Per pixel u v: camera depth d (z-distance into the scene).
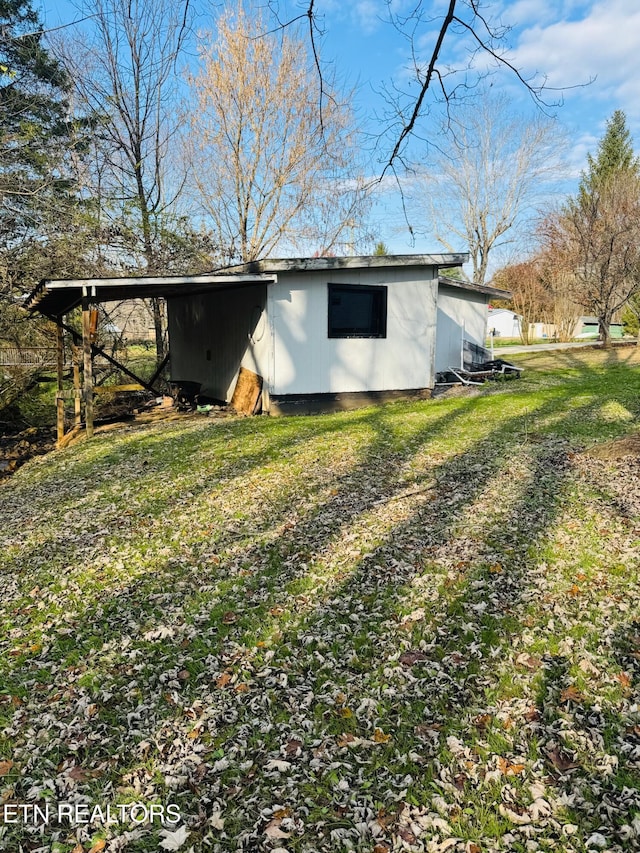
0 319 12.81
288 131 20.34
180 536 4.87
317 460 6.76
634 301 22.25
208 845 1.99
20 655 3.28
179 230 17.25
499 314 41.25
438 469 6.08
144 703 2.79
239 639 3.28
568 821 1.96
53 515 5.69
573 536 4.17
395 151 5.07
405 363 11.02
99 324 15.91
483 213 30.97
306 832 2.01
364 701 2.67
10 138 11.91
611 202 20.50
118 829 2.09
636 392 9.91
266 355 9.96
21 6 13.66
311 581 3.88
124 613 3.68
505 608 3.34
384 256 10.12
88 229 13.58
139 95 16.89
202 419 10.38
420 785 2.17
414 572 3.87
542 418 8.23
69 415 13.91
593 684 2.63
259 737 2.50
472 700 2.62
